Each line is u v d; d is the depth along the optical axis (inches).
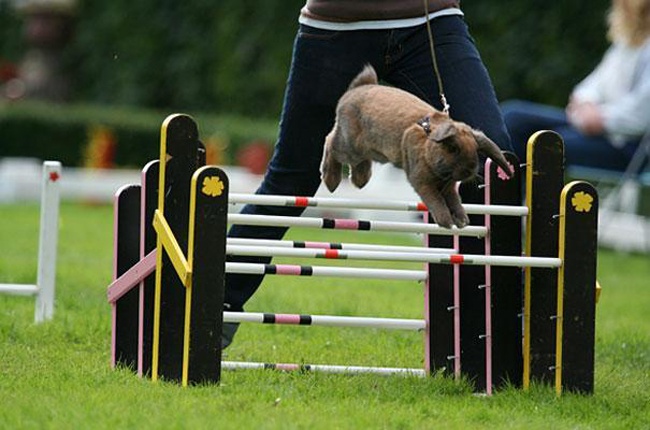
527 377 416.5
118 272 430.0
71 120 1343.5
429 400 395.5
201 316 390.9
